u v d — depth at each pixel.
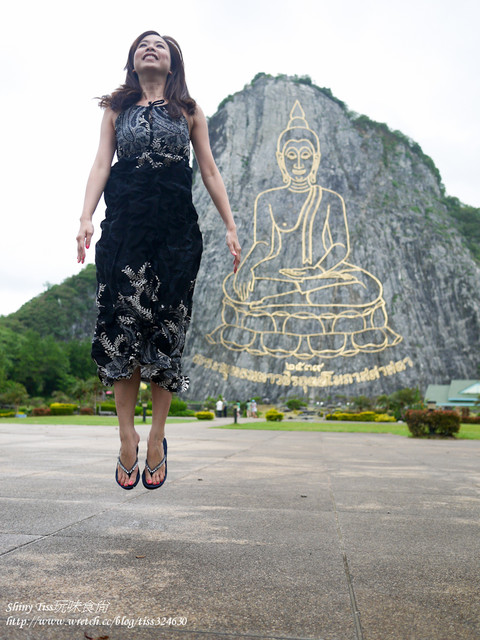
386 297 91.88
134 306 2.81
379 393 80.69
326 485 5.27
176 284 2.88
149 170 2.92
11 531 2.99
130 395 2.97
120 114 3.10
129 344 2.79
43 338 139.62
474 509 4.01
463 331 94.50
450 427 17.25
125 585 2.12
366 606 1.94
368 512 3.82
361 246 93.44
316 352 79.81
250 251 88.12
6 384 86.94
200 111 3.24
